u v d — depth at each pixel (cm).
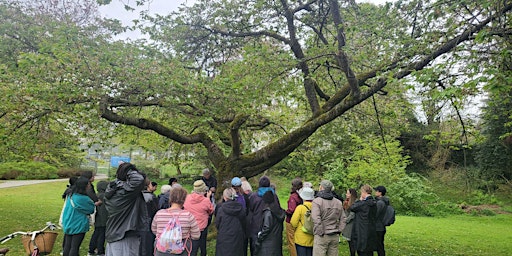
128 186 490
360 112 1122
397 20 766
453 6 638
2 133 830
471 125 887
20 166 3256
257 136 1329
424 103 836
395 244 1114
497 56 635
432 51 699
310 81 1013
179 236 473
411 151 2931
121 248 491
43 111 792
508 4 619
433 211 2212
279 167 1809
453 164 2872
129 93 813
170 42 1071
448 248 1102
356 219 671
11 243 857
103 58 781
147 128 877
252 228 636
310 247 624
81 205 610
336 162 1959
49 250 572
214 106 866
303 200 656
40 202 1814
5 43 928
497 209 2369
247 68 852
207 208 651
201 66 1127
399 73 714
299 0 1070
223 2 1114
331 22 1088
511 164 2567
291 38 1008
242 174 915
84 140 1073
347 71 759
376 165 1964
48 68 745
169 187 714
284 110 1190
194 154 1302
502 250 1112
